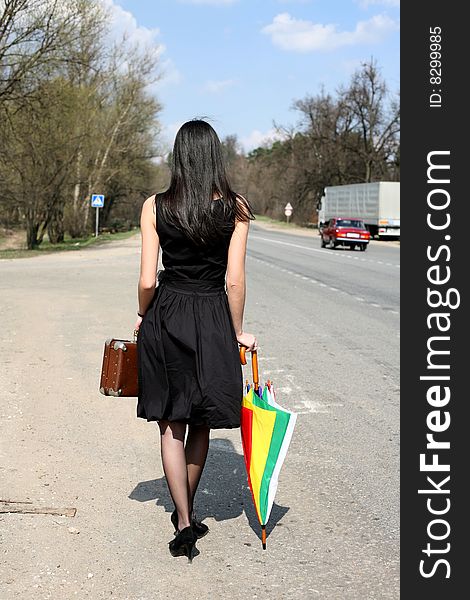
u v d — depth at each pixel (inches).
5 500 171.3
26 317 467.2
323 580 138.9
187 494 147.3
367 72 2844.5
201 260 143.4
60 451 209.3
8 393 271.7
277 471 148.0
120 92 2127.2
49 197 1525.6
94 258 1154.7
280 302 577.0
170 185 145.6
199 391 141.4
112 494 178.9
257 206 4645.7
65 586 133.7
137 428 234.4
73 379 298.2
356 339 407.8
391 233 1984.5
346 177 2997.0
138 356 144.9
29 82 1327.5
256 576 139.8
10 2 1261.1
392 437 229.6
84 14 1320.1
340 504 177.0
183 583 136.3
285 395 281.3
